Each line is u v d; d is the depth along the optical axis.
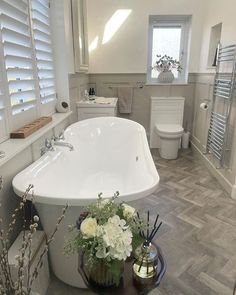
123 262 0.88
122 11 3.62
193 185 2.76
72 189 2.15
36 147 1.81
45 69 2.17
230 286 1.46
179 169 3.23
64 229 1.29
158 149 4.05
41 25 2.09
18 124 1.69
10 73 1.54
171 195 2.53
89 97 3.50
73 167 2.29
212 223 2.06
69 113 2.57
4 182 1.30
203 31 3.62
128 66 3.87
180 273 1.54
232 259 1.66
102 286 0.89
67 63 2.51
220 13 2.94
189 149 4.11
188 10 3.62
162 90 4.02
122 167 2.71
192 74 3.93
